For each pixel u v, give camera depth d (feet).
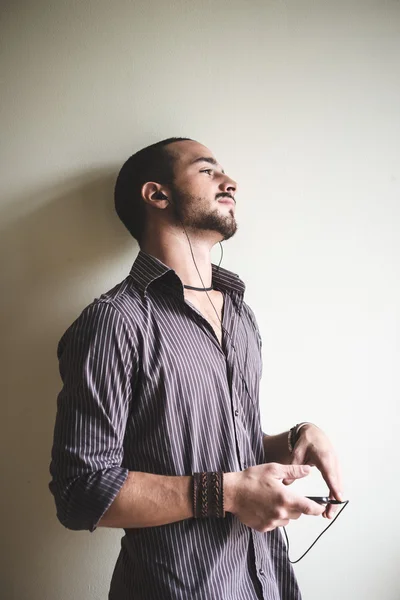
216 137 4.50
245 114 4.54
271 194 4.54
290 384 4.53
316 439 3.58
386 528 4.57
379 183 4.62
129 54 4.47
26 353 4.33
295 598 3.56
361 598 4.54
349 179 4.60
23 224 4.36
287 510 2.82
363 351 4.58
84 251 4.38
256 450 3.68
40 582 4.32
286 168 4.56
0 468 4.33
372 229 4.61
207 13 4.55
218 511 2.87
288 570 3.61
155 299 3.48
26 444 4.32
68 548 4.32
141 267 3.59
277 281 4.54
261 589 3.29
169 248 3.81
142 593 3.08
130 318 3.23
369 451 4.56
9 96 4.41
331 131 4.60
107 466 2.91
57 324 4.35
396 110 4.61
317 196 4.58
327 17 4.63
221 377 3.44
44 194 4.38
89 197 4.40
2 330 4.33
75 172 4.40
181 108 4.49
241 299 4.02
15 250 4.35
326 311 4.57
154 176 3.89
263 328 4.52
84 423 2.95
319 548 4.53
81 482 2.83
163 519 2.89
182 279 3.78
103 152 4.42
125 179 4.05
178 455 3.15
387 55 4.64
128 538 3.33
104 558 4.33
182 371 3.25
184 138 4.11
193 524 3.11
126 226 4.13
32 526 4.31
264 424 4.51
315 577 4.51
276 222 4.55
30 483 4.31
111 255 4.39
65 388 3.14
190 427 3.20
